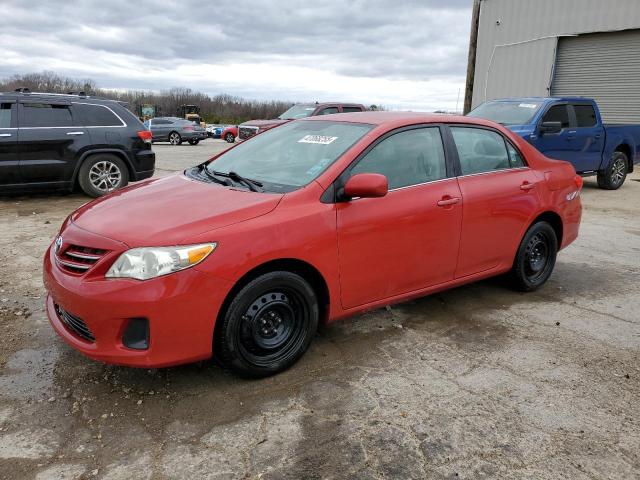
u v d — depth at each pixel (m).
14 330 3.75
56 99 8.38
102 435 2.62
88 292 2.72
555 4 17.00
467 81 17.12
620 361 3.53
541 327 4.06
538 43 17.62
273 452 2.52
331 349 3.58
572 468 2.46
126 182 9.08
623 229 7.62
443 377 3.25
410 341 3.74
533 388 3.15
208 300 2.79
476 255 4.16
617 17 15.68
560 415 2.88
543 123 9.46
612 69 16.25
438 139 3.98
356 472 2.39
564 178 4.90
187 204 3.14
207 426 2.71
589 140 10.53
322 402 2.94
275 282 3.03
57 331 3.08
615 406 2.98
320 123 4.08
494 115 10.31
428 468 2.43
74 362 3.32
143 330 2.75
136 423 2.72
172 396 2.97
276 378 3.19
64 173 8.44
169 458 2.46
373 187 3.11
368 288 3.51
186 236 2.79
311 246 3.13
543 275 4.88
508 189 4.31
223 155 4.32
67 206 8.13
